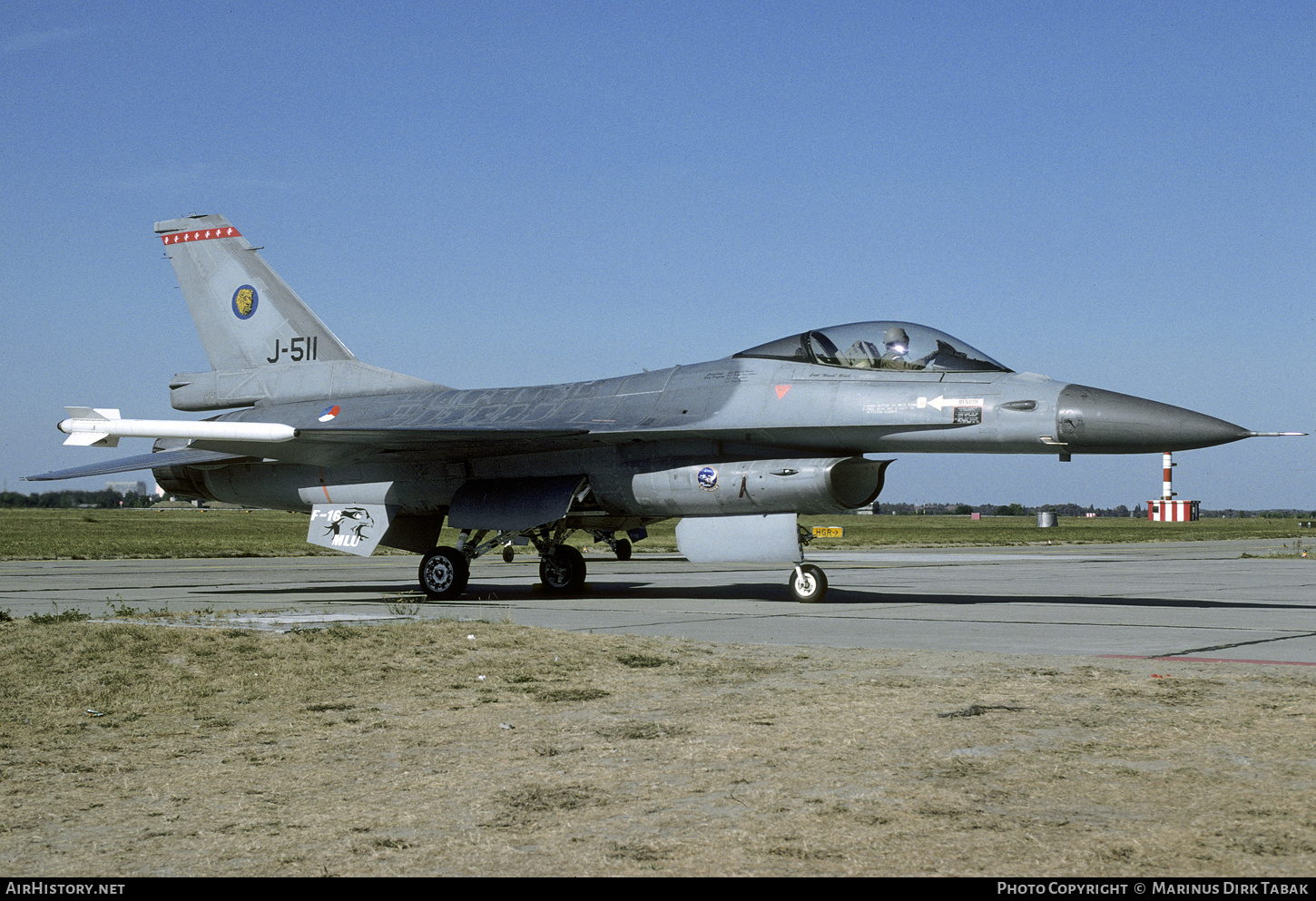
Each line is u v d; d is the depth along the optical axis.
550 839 4.16
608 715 6.53
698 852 3.99
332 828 4.35
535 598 16.05
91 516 131.50
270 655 8.79
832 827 4.26
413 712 6.72
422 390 17.95
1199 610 13.72
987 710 6.45
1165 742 5.59
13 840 4.23
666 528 74.88
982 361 13.57
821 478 13.59
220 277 19.16
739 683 7.55
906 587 18.88
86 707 6.92
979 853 3.93
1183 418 12.18
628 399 15.55
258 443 15.42
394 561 34.22
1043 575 23.17
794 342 14.69
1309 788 4.70
